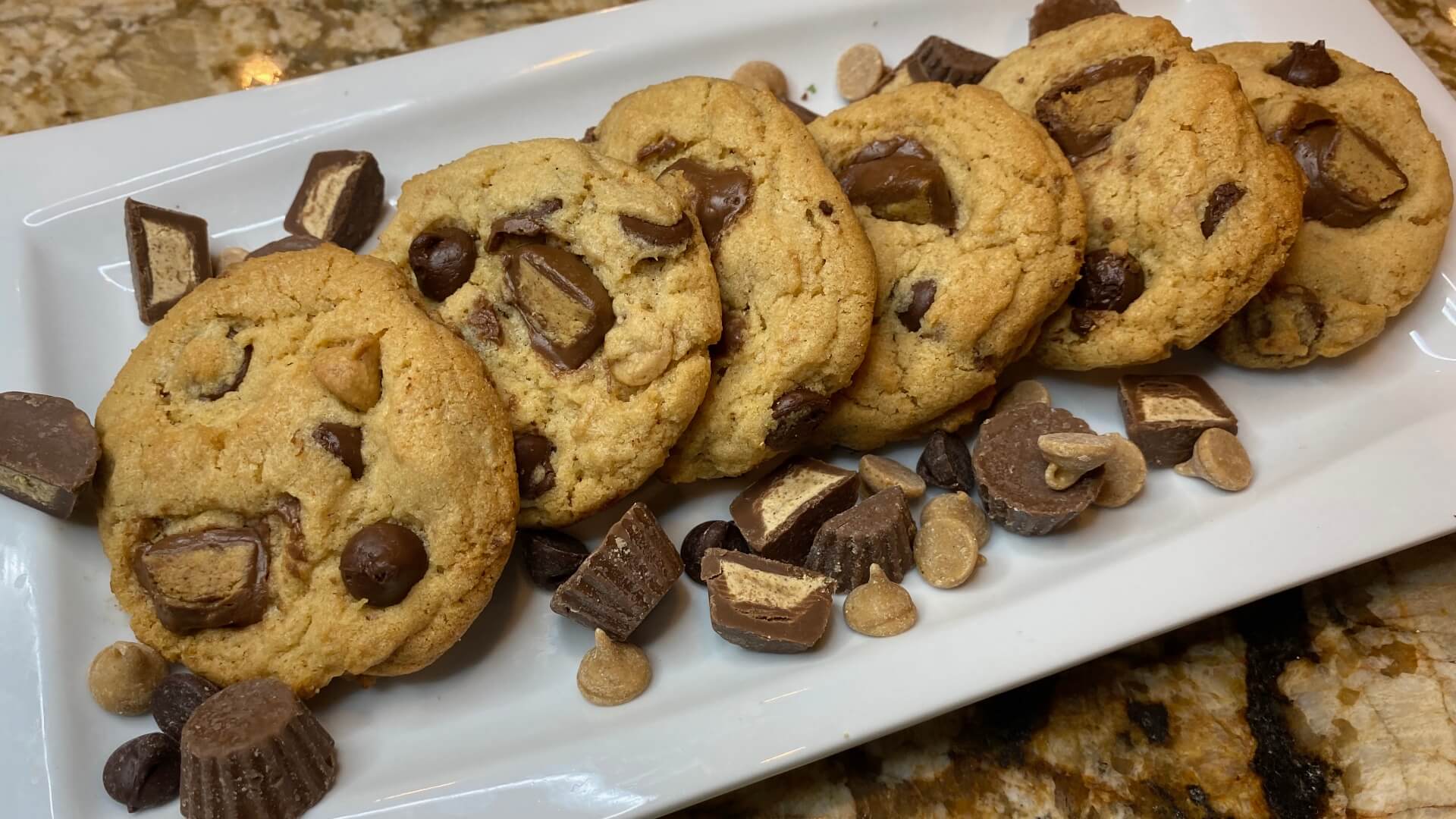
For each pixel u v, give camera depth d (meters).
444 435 0.23
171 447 0.24
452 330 0.25
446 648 0.24
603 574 0.24
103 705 0.23
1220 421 0.27
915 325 0.26
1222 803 0.25
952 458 0.26
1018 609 0.24
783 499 0.26
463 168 0.26
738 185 0.26
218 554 0.23
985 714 0.26
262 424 0.23
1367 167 0.27
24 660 0.23
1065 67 0.28
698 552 0.25
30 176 0.28
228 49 0.34
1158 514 0.26
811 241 0.25
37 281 0.28
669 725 0.23
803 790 0.25
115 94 0.33
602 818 0.22
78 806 0.23
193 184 0.29
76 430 0.24
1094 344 0.27
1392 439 0.26
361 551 0.23
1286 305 0.27
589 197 0.25
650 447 0.24
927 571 0.25
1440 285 0.28
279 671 0.23
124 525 0.24
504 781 0.23
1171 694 0.26
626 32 0.31
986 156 0.26
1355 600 0.27
